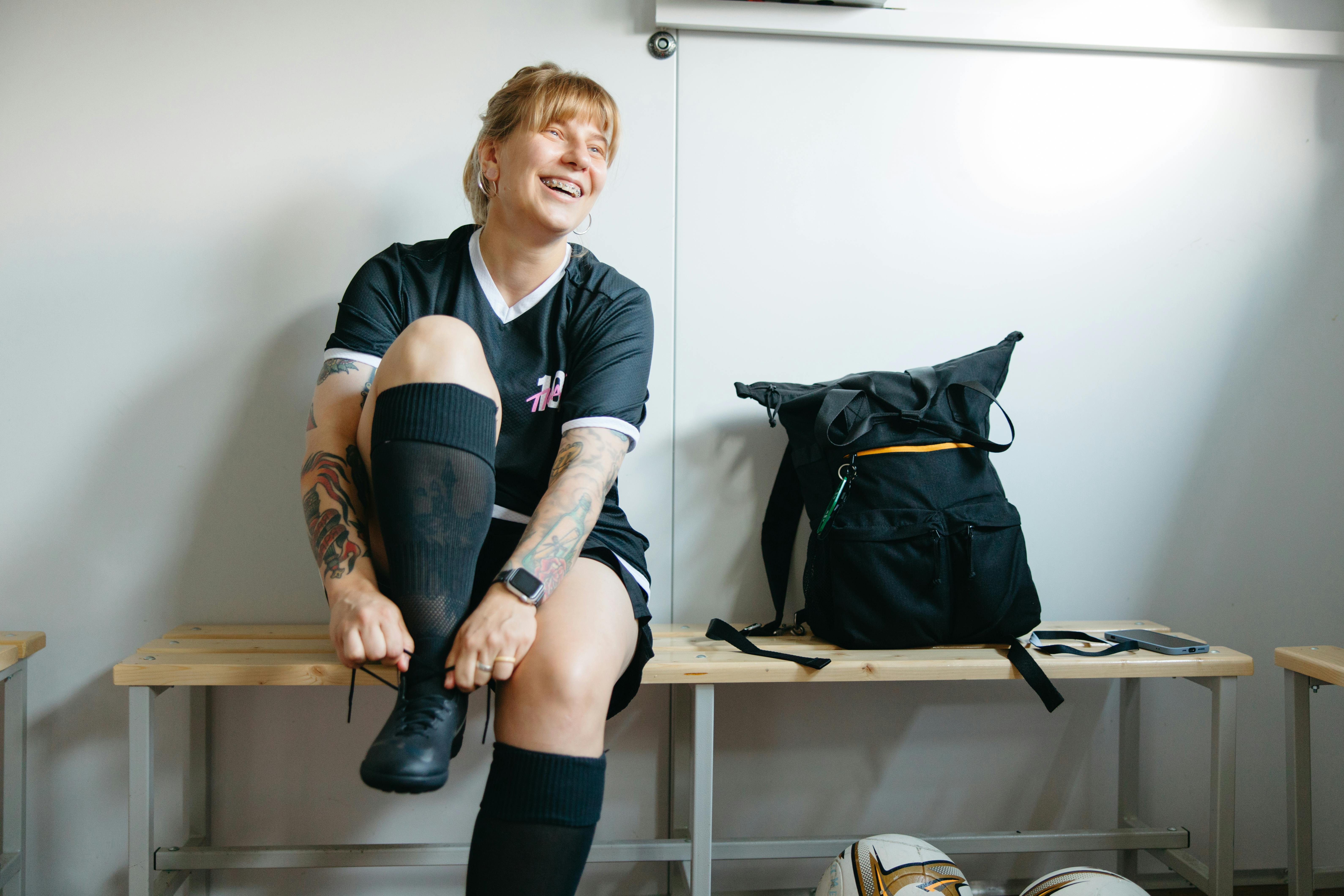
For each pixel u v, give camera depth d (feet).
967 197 4.80
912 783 4.87
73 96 4.35
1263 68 4.90
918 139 4.76
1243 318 4.94
